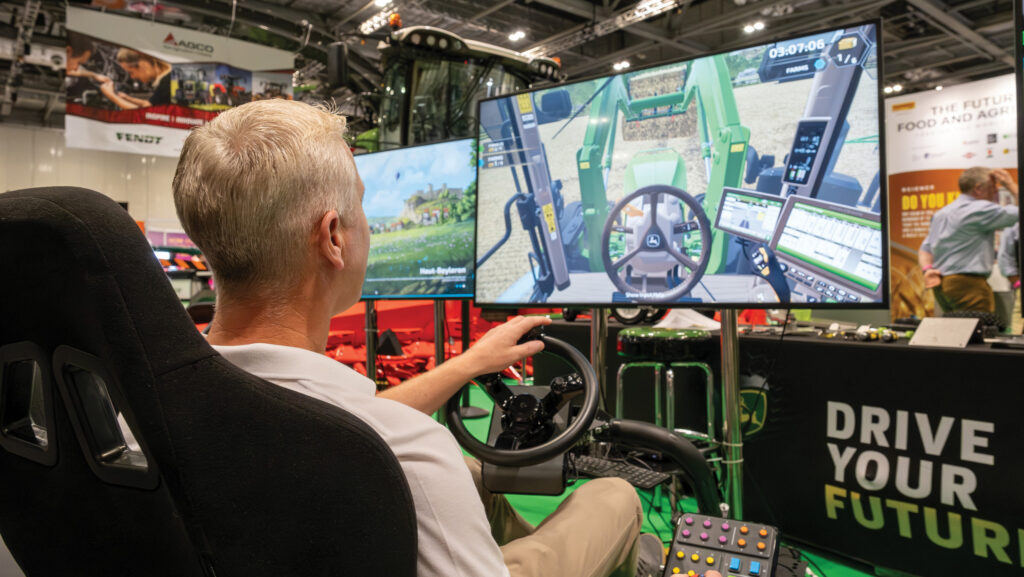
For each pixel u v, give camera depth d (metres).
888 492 2.13
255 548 0.50
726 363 2.07
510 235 2.41
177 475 0.47
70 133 6.26
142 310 0.48
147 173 12.52
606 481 1.29
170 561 0.53
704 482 1.72
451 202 3.29
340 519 0.51
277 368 0.62
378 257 3.51
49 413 0.55
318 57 7.59
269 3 9.36
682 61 2.05
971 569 1.94
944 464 1.99
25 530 0.62
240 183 0.66
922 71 11.88
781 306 1.87
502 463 1.21
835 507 2.29
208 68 6.89
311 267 0.71
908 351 2.09
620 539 1.16
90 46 6.34
